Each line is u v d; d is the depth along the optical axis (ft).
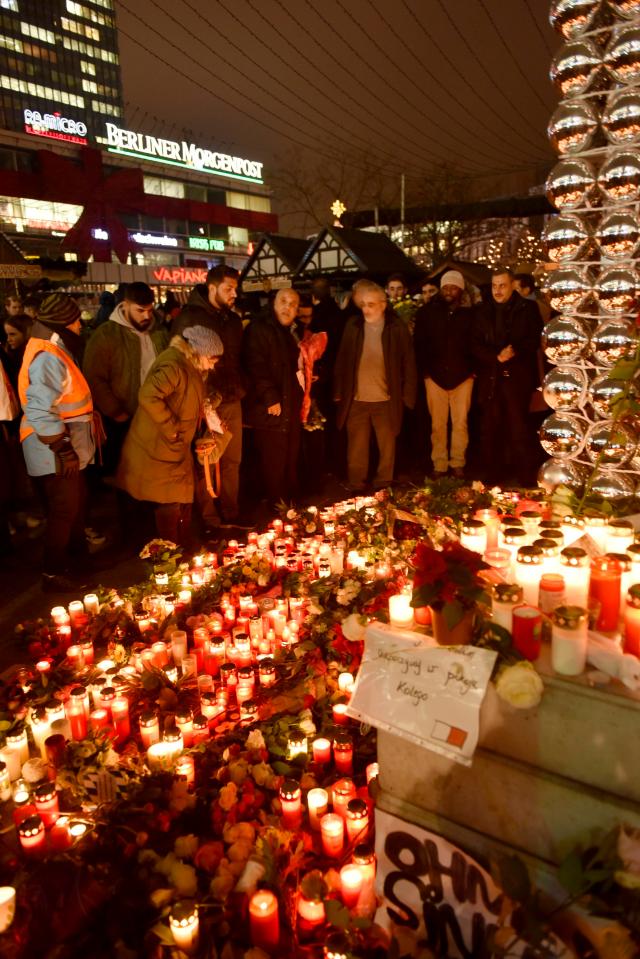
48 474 17.26
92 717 11.40
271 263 72.33
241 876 7.86
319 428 24.84
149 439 17.76
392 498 19.12
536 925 6.06
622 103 10.19
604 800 6.25
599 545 8.76
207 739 11.06
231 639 14.75
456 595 6.76
